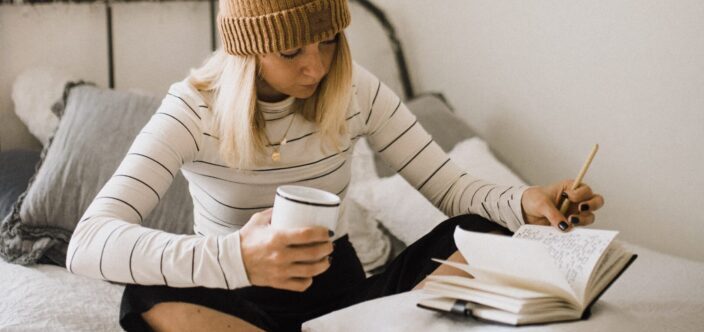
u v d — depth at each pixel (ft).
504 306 3.38
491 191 4.60
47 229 5.65
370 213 6.48
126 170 4.01
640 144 6.71
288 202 3.39
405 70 8.28
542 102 7.37
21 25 6.88
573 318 3.44
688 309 4.64
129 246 3.66
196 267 3.54
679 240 6.56
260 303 4.47
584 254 3.64
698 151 6.35
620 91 6.79
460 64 8.00
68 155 5.89
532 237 3.97
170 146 4.12
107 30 7.11
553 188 4.36
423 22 8.20
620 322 3.49
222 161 4.33
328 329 3.64
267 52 4.06
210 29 7.60
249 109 4.18
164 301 3.68
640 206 6.79
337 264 4.68
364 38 8.20
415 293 3.90
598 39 6.88
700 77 6.27
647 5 6.52
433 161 4.86
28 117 6.69
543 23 7.25
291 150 4.45
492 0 7.62
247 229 3.59
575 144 7.17
